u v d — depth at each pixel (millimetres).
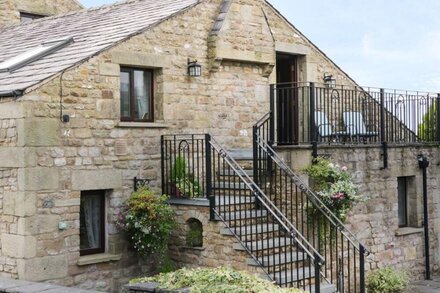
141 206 10375
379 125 13102
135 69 11453
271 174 11531
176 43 11781
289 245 10773
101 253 10758
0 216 9992
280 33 13898
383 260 12930
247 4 12836
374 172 12727
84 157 10336
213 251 10461
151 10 12555
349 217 12188
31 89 9617
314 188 11336
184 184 11086
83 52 10789
